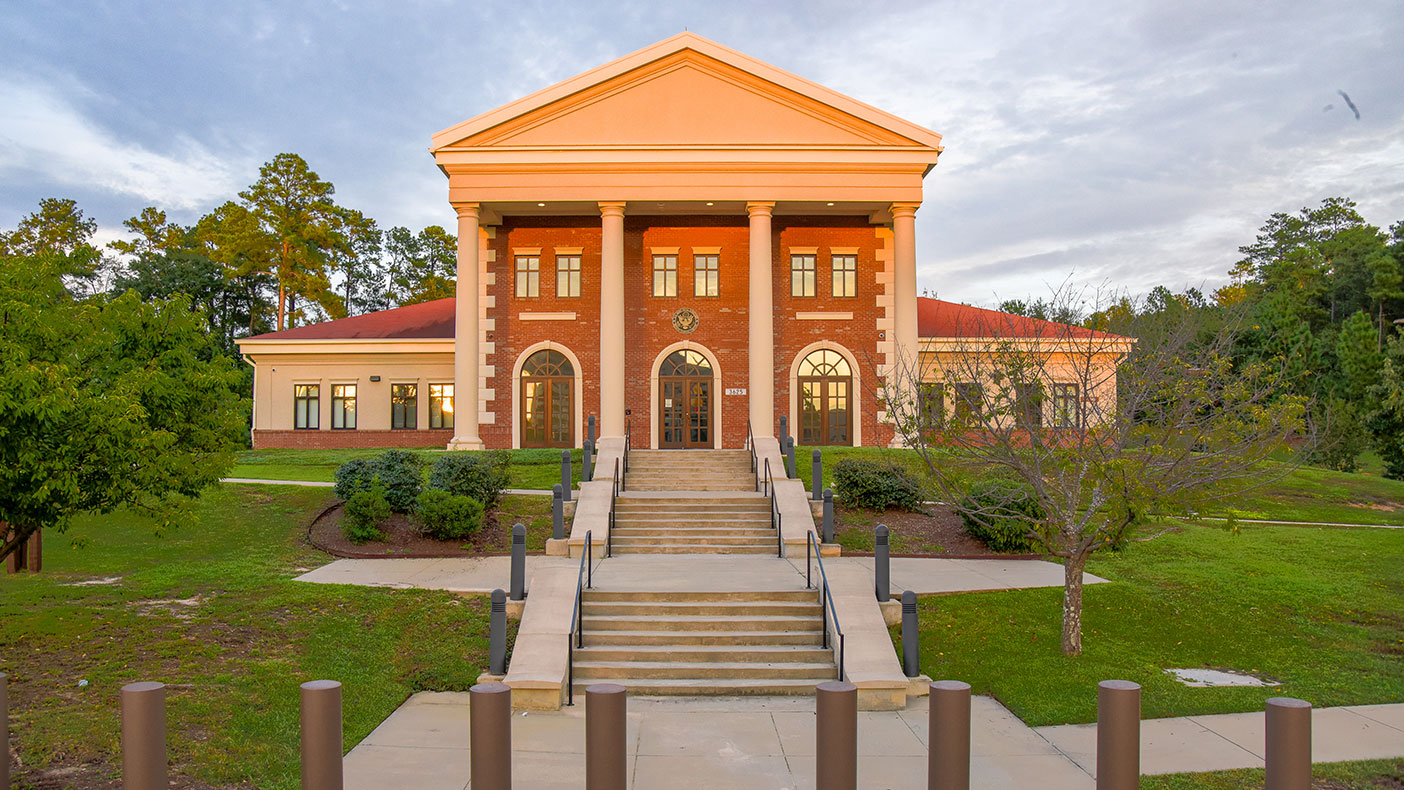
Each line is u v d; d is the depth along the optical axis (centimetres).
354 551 1917
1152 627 1428
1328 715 1068
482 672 1205
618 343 2944
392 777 855
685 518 1984
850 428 3167
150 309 1341
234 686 1078
